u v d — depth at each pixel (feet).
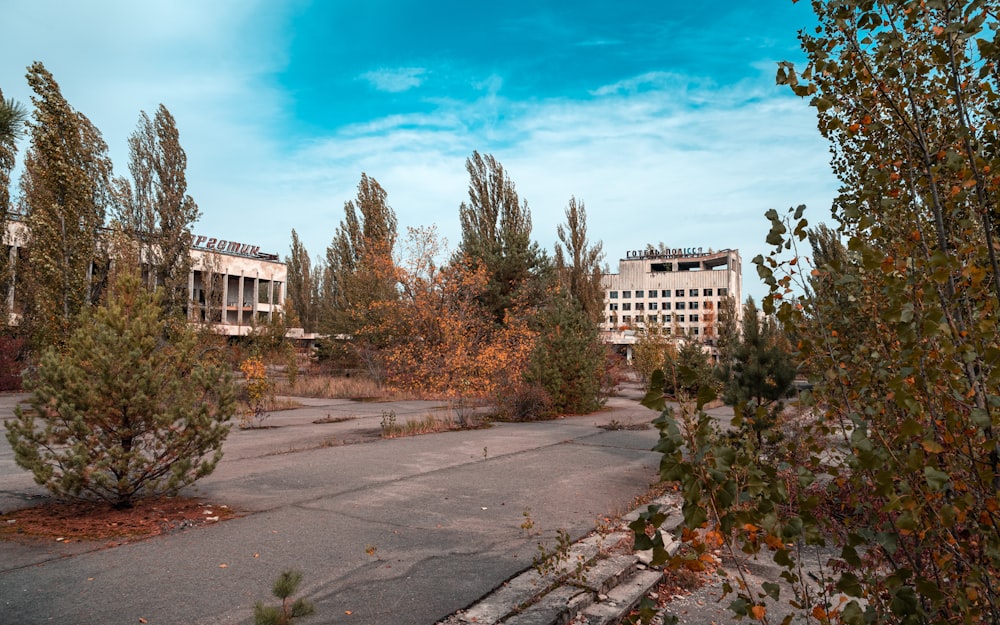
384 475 28.60
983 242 8.94
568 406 62.23
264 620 8.62
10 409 55.26
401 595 13.82
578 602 13.41
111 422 20.83
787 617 7.82
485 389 62.90
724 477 6.19
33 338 84.84
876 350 8.98
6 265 92.02
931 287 6.98
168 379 21.62
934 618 7.58
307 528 19.48
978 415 6.74
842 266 8.97
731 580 15.89
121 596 13.64
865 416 8.35
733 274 376.48
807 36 9.95
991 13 8.48
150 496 23.12
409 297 85.51
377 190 143.64
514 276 97.66
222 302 130.72
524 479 27.89
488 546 17.66
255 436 42.86
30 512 20.84
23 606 13.05
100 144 106.22
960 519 6.62
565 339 63.10
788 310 8.38
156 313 22.26
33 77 87.86
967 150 7.86
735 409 7.81
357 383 86.28
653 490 25.23
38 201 89.45
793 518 6.89
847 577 7.25
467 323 81.92
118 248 97.71
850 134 9.98
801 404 8.55
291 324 168.45
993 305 7.50
